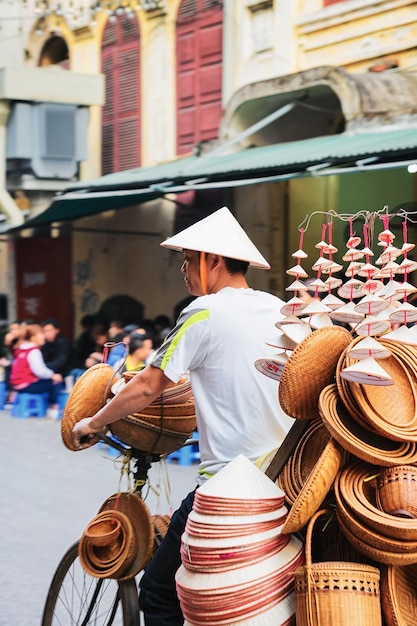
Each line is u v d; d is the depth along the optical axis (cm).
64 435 432
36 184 1884
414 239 1228
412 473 325
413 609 340
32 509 889
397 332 365
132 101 1811
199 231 404
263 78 1502
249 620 335
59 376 1539
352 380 330
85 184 1491
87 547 429
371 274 388
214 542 341
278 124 1479
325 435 363
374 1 1312
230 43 1562
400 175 1412
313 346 345
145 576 413
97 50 1903
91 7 1898
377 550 320
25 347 1533
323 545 352
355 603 318
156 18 1736
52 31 2036
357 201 1454
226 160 1332
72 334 1916
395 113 1198
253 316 388
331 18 1379
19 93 1834
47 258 1942
